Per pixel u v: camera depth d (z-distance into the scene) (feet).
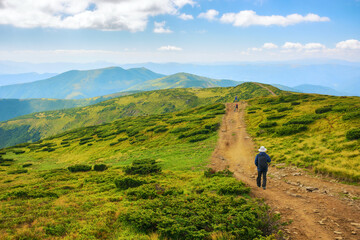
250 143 90.38
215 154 81.97
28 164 164.66
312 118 97.30
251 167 58.80
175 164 76.48
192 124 163.63
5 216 30.50
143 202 32.99
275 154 64.64
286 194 33.45
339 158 48.03
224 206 28.07
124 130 226.99
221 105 238.27
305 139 74.33
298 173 45.62
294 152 62.69
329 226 21.77
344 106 99.40
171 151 104.42
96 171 88.94
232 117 161.68
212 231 21.88
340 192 32.12
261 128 111.55
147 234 23.07
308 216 24.53
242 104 227.20
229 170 58.23
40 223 26.99
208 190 38.83
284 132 89.45
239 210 25.80
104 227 24.79
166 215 25.99
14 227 26.21
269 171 51.52
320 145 62.85
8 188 67.46
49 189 57.26
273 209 26.94
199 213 25.67
